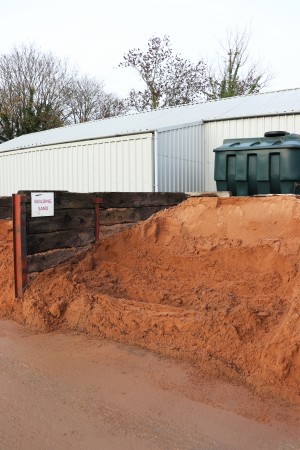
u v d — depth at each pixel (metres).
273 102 13.54
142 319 4.46
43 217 5.50
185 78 31.98
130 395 3.32
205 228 6.09
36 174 15.08
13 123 33.44
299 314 3.69
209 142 12.84
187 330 4.19
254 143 8.21
